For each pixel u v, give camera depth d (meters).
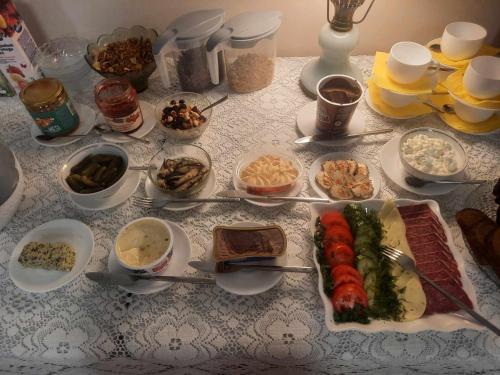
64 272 0.70
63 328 0.65
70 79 1.02
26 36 0.96
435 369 0.63
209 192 0.81
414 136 0.82
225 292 0.67
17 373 0.67
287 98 0.99
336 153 0.84
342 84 0.85
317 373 0.65
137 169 0.82
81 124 0.95
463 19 1.12
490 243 0.64
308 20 1.11
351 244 0.67
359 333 0.62
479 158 0.85
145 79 1.01
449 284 0.63
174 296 0.67
